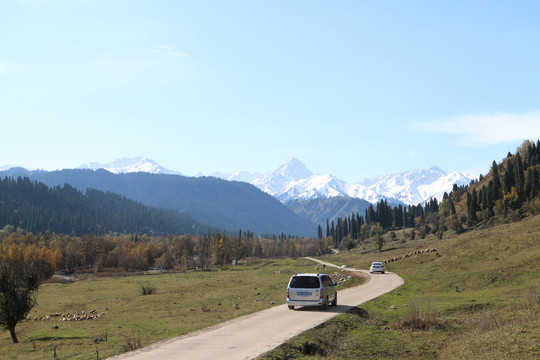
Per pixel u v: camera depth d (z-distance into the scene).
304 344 17.08
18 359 21.12
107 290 83.06
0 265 32.25
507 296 31.25
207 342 17.03
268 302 40.03
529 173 165.62
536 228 65.50
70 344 25.39
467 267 53.75
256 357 14.15
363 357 17.11
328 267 103.50
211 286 74.25
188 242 185.12
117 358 14.81
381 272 68.06
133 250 186.25
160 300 56.22
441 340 19.80
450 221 166.50
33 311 53.69
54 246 192.62
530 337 16.08
